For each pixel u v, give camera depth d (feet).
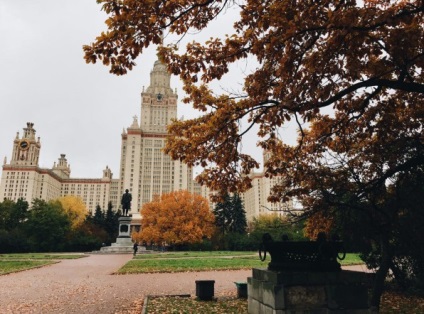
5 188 519.19
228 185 33.32
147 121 571.28
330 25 19.77
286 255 25.02
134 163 516.32
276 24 22.09
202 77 26.99
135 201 500.74
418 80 31.14
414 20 23.07
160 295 40.29
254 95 27.68
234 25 26.55
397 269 42.09
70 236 221.05
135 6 20.03
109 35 20.34
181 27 24.04
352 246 43.47
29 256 147.64
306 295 22.49
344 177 34.04
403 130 33.45
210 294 37.01
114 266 93.71
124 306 34.96
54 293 44.91
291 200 35.81
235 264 92.32
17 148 545.85
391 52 24.49
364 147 36.73
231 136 29.84
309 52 27.45
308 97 23.99
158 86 604.90
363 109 30.35
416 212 32.14
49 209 221.46
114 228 296.30
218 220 250.37
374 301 28.14
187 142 30.86
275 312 21.97
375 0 26.27
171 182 521.24
